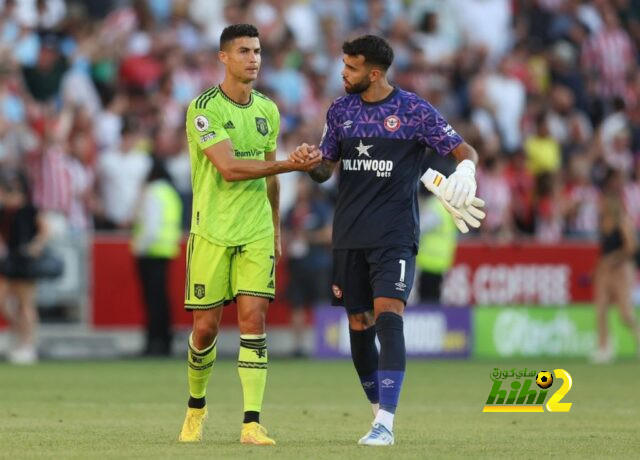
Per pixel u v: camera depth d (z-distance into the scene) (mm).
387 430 27109
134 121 66938
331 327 64125
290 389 46719
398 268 28109
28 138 66062
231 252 28016
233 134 28172
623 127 83125
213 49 79125
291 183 69812
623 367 59969
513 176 72625
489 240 68500
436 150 28562
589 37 93125
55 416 35062
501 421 34531
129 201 66375
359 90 28766
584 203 77062
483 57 84500
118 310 63562
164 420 34125
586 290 69688
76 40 73938
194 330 28406
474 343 66312
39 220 58875
